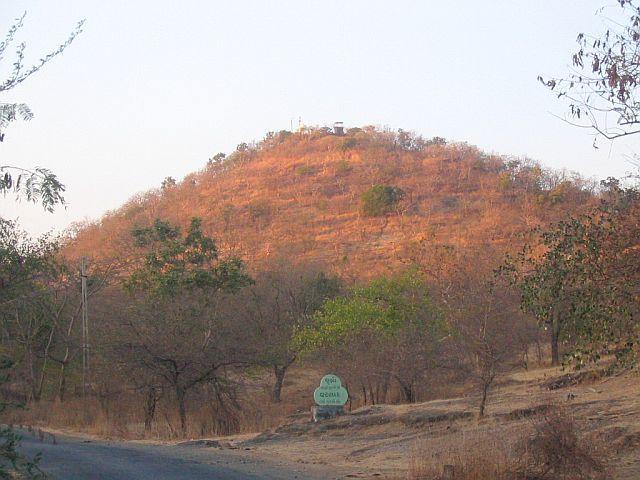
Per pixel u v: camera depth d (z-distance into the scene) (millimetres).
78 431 23938
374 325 24969
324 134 113938
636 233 10219
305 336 26781
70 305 32250
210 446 17297
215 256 32625
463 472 11023
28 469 8727
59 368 31859
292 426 19391
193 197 97000
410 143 105938
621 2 10070
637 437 12531
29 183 7605
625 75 9930
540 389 20469
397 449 15352
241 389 27062
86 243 67438
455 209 78938
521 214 63969
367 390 27766
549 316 11383
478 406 18703
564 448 10914
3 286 8992
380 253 67250
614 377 19359
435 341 23844
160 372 23906
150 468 12367
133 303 26297
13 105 7598
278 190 94750
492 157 94500
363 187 91125
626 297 10172
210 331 24828
